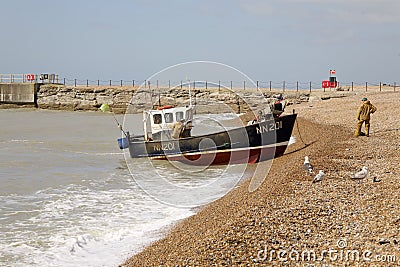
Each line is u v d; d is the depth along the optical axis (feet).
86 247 38.75
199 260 30.42
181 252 33.19
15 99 217.36
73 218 46.50
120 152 91.25
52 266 35.14
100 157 85.20
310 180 48.21
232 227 34.86
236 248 31.27
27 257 36.88
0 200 54.08
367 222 33.45
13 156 87.15
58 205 51.47
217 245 32.17
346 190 42.75
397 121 93.66
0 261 36.11
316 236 31.94
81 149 96.12
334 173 50.39
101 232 42.09
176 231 40.93
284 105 100.83
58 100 215.72
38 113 203.00
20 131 135.23
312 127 98.12
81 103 212.64
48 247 38.83
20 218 46.85
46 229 43.27
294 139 87.97
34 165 77.46
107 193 56.49
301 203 39.42
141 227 43.14
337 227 33.12
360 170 51.11
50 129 140.26
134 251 37.09
